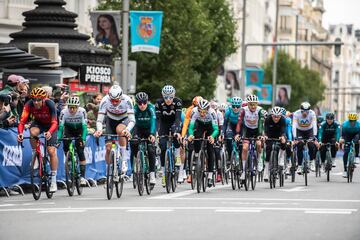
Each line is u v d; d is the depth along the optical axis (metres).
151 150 28.17
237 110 32.16
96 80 42.59
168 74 55.62
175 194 28.22
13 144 28.36
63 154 31.39
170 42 54.78
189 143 31.23
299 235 17.45
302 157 36.62
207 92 70.50
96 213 21.64
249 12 129.50
